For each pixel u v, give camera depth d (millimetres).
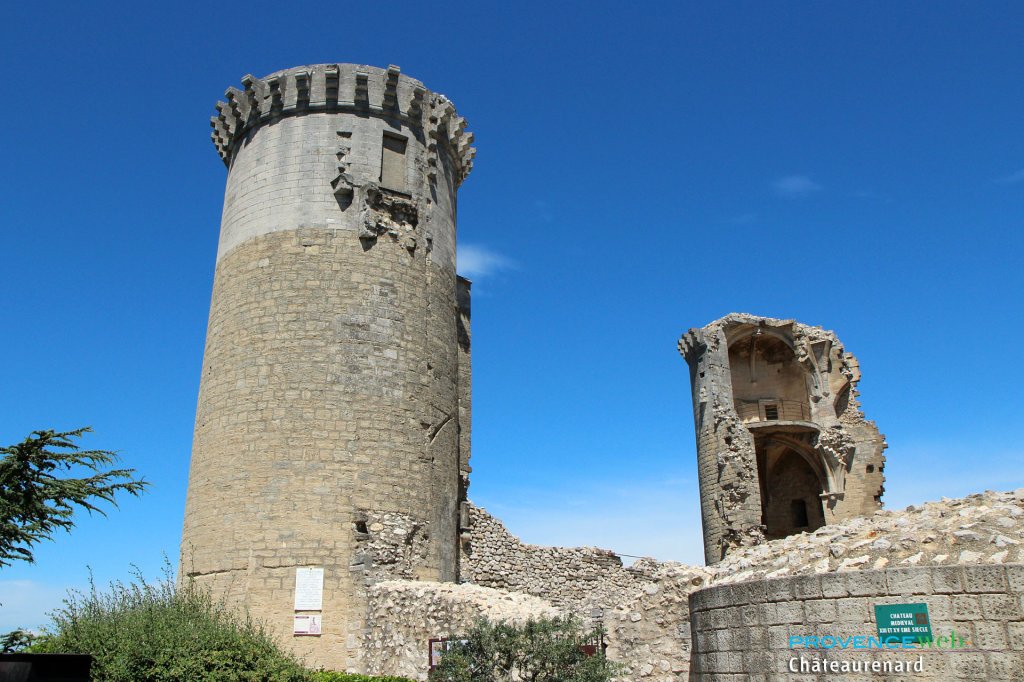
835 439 44656
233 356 24906
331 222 25766
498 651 14516
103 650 15453
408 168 27594
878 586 10594
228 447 23828
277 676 16344
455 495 26328
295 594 21812
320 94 27203
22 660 12555
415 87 28250
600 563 31953
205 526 23438
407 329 25750
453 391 27328
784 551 13945
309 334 24484
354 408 24000
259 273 25438
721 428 43000
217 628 17125
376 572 22484
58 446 17859
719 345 45281
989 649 9711
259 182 26719
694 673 13008
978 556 10539
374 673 20828
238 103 28250
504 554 29047
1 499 16859
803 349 46531
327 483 23016
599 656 14852
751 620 11758
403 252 26531
